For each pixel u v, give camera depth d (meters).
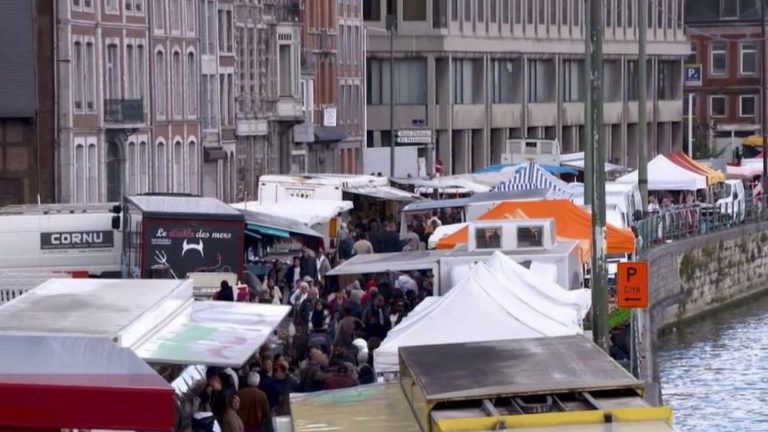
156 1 141.38
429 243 94.81
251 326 47.94
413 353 39.75
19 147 126.06
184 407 46.81
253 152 167.50
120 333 39.84
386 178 133.50
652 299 122.50
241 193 163.00
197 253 73.69
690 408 95.06
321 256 93.25
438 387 35.41
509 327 53.53
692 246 135.50
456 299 55.09
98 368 31.53
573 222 85.44
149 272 73.06
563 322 55.44
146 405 30.25
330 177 125.69
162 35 142.38
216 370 52.16
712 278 140.38
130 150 137.00
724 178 154.88
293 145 179.25
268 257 94.38
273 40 171.25
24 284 57.28
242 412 53.00
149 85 140.00
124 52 135.50
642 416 32.72
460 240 84.75
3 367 31.45
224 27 157.25
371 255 80.19
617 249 89.00
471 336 53.59
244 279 75.50
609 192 118.88
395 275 85.75
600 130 60.34
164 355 42.44
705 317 138.00
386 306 73.19
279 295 78.81
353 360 60.12
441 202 108.44
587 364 37.41
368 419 37.28
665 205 141.75
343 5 199.75
